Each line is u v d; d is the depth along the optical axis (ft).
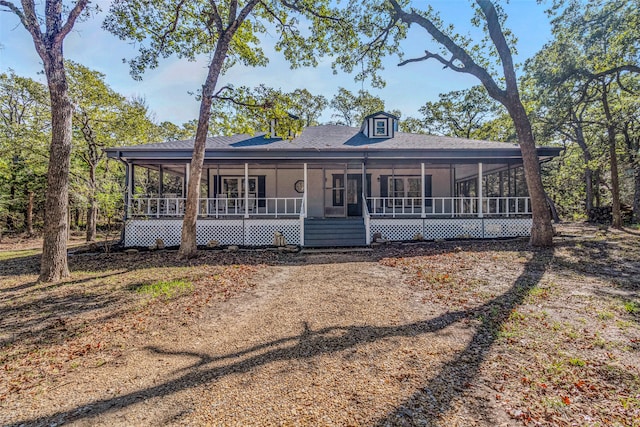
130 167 41.45
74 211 74.74
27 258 36.22
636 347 11.30
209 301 17.69
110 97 52.19
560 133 68.69
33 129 51.88
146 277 23.61
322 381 9.32
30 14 22.72
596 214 63.10
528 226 41.34
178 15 35.29
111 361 10.97
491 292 17.98
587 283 19.48
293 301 17.42
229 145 43.32
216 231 39.70
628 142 54.49
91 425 7.61
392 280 21.49
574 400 8.38
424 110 99.66
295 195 52.08
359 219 43.09
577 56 40.65
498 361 10.41
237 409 8.07
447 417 7.65
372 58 43.09
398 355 10.91
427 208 52.80
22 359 11.25
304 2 37.19
